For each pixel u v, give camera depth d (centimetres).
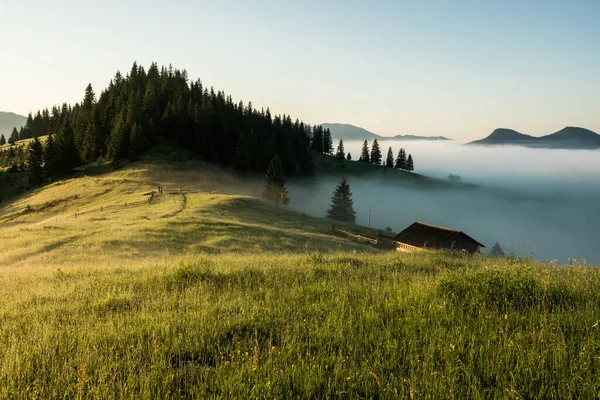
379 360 433
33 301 838
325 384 387
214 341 511
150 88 11775
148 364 438
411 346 461
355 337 499
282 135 14738
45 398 379
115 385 390
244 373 407
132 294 802
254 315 604
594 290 725
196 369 430
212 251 3117
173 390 387
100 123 10425
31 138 17250
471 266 1173
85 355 462
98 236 3397
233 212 5409
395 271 1014
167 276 973
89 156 9944
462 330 516
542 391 361
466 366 412
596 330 502
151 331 544
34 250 2862
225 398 361
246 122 14125
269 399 361
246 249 3284
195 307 684
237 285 866
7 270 1703
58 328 601
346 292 735
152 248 3094
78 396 368
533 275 818
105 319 640
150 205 5638
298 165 14975
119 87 14250
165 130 10538
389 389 367
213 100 14188
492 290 667
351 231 5919
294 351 462
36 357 470
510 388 367
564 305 631
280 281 888
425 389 368
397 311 608
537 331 504
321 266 1101
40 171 8750
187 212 4938
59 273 1232
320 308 640
